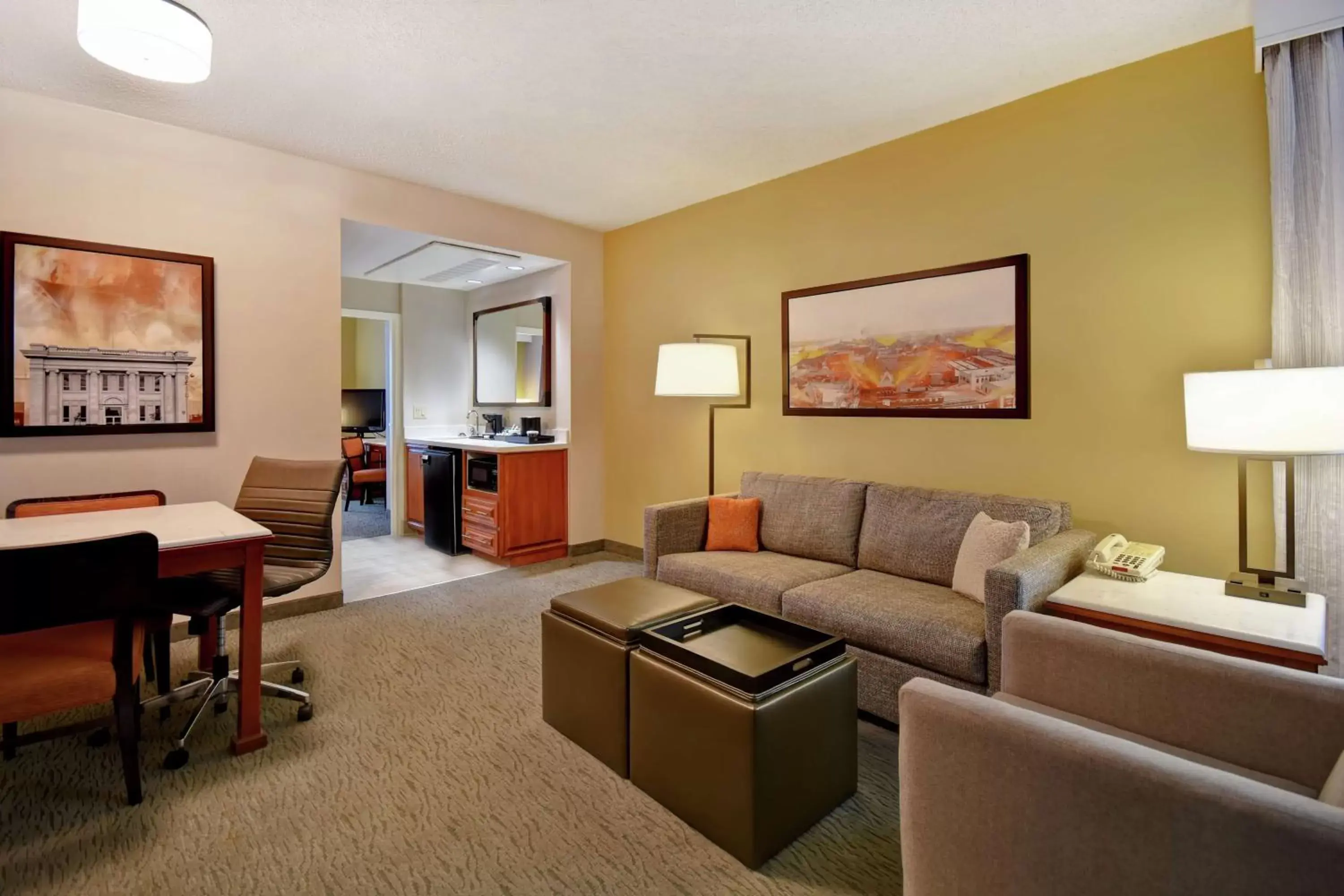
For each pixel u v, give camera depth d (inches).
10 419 105.3
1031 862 38.6
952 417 118.0
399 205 148.9
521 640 122.0
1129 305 98.7
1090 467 102.9
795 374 142.9
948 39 91.4
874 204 129.0
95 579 63.3
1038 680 59.8
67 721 90.2
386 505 292.0
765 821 62.0
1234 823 31.9
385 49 93.6
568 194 158.1
